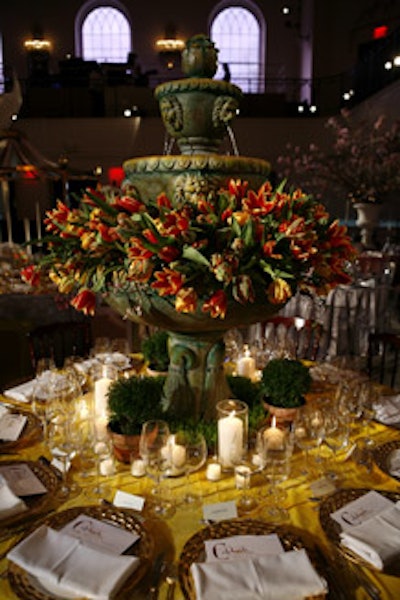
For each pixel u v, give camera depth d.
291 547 1.14
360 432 1.72
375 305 4.42
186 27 13.66
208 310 1.32
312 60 12.27
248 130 11.16
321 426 1.46
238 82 13.94
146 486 1.42
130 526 1.22
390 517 1.20
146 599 1.02
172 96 1.59
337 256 1.51
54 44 13.59
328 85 11.93
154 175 1.54
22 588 1.02
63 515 1.25
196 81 1.54
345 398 1.67
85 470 1.49
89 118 11.05
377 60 9.59
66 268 1.50
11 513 1.24
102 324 4.11
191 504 1.34
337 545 1.15
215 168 1.49
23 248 5.27
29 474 1.42
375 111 9.38
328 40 12.21
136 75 11.98
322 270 1.45
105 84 11.27
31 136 11.07
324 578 1.05
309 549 1.14
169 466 1.39
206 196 1.48
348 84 11.46
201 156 1.49
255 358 2.27
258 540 1.15
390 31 11.07
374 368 4.34
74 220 1.49
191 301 1.28
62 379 1.81
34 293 3.97
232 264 1.27
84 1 13.43
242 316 1.49
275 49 13.80
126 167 1.60
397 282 6.17
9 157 5.47
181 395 1.72
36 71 11.48
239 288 1.29
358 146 6.32
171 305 1.44
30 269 1.61
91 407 1.87
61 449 1.43
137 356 2.39
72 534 1.17
